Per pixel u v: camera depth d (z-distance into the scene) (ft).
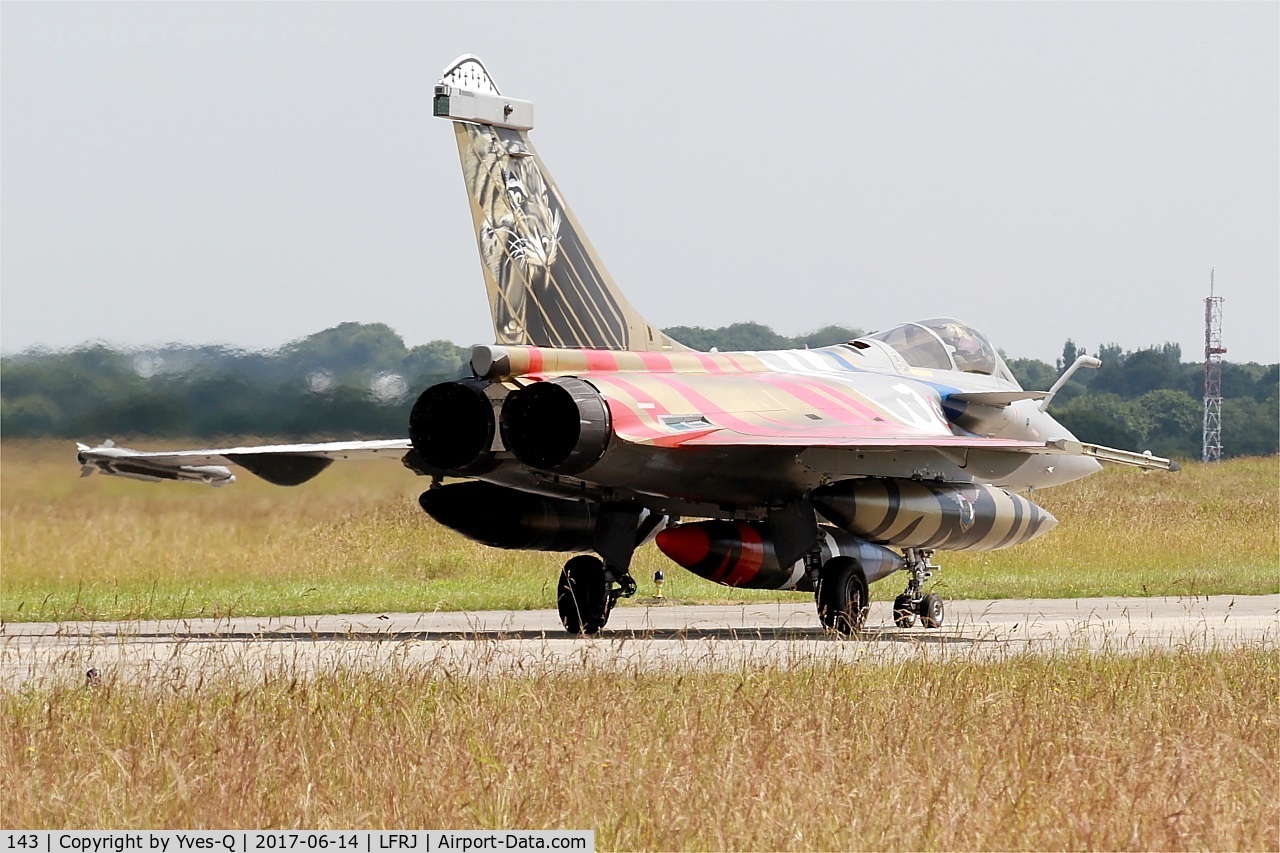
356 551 299.79
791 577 188.65
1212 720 109.09
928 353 223.71
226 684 118.01
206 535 316.60
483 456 172.65
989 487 200.03
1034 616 221.87
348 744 93.76
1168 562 327.06
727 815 79.36
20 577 258.16
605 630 193.77
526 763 89.25
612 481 171.01
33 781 85.10
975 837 77.92
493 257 176.65
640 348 191.83
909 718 105.19
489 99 178.19
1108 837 77.87
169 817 81.46
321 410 353.92
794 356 206.69
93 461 209.67
